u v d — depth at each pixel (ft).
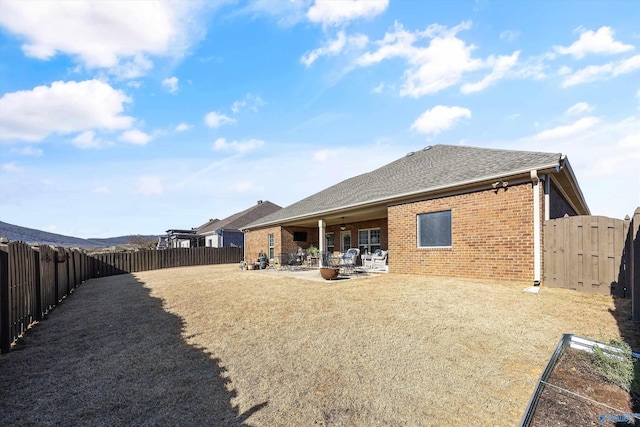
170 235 114.21
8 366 14.26
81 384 12.39
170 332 19.01
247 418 9.98
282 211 72.18
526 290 23.35
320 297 26.58
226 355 15.08
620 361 11.27
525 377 11.97
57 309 27.30
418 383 11.87
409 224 35.81
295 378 12.57
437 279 30.27
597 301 20.20
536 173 24.79
